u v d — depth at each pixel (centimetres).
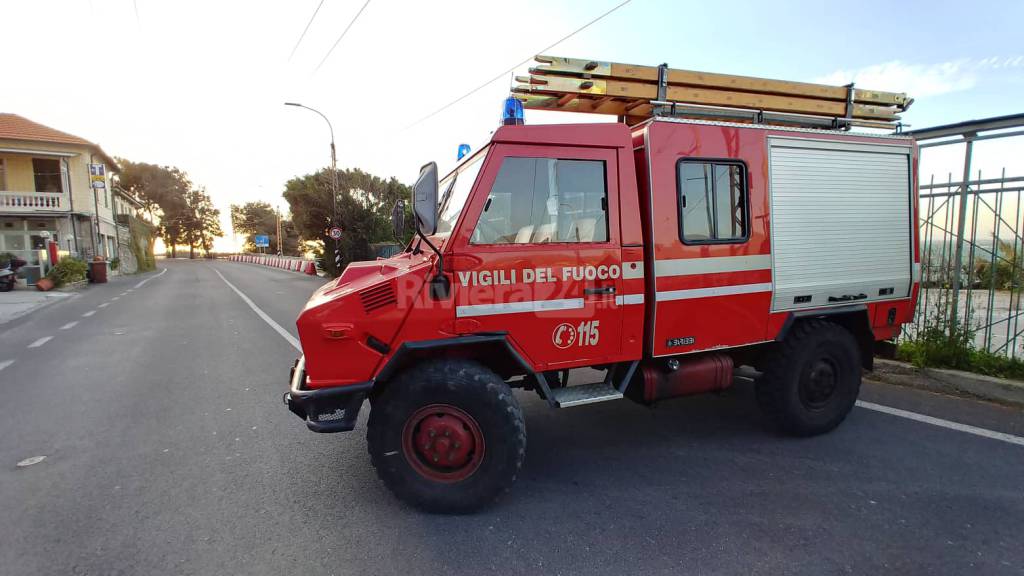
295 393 310
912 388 537
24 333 1029
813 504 319
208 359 761
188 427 479
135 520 319
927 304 590
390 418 310
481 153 343
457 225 314
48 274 2066
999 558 263
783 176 395
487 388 308
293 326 1066
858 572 255
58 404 550
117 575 265
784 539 284
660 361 381
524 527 303
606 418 479
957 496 323
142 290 2017
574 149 339
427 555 278
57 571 268
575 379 598
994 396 490
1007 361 519
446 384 306
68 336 979
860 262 428
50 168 2806
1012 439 404
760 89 422
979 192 547
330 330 303
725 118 420
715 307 377
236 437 454
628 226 350
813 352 405
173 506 335
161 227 8088
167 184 7925
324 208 2591
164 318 1204
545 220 335
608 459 392
